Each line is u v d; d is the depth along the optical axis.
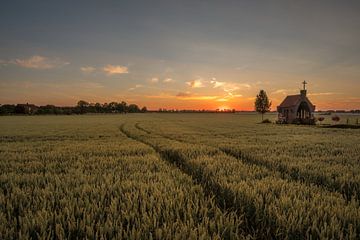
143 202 5.45
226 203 6.09
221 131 33.38
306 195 6.20
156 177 8.09
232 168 9.53
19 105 150.62
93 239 4.05
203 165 9.98
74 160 11.55
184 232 4.06
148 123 59.12
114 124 53.84
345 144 17.81
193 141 20.61
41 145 18.17
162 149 15.69
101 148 15.95
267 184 6.96
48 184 6.98
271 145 17.06
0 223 4.44
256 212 5.04
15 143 19.64
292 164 9.96
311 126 45.41
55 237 4.27
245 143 18.77
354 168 9.18
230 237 4.09
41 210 5.15
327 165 9.85
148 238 4.05
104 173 8.68
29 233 4.25
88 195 6.21
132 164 10.58
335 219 4.47
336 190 7.06
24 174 8.38
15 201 5.58
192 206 5.54
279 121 58.22
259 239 4.47
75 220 4.80
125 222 4.72
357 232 4.39
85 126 46.47
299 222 4.34
